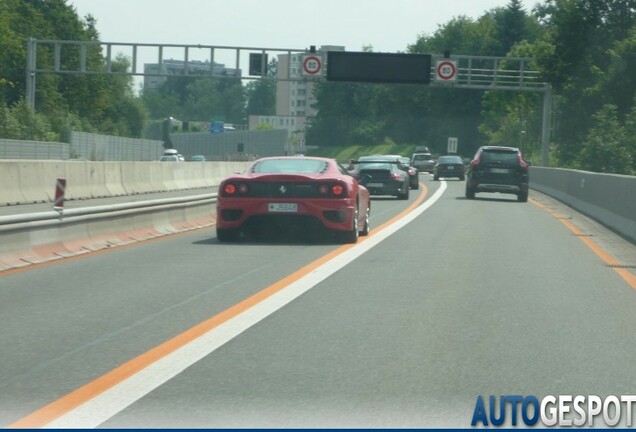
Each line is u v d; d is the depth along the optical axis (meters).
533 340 10.65
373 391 8.39
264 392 8.33
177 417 7.58
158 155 104.56
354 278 15.47
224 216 21.17
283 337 10.65
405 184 44.00
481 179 44.62
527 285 15.04
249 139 145.75
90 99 126.19
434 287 14.59
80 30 124.88
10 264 16.58
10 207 33.00
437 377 8.90
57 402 7.97
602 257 19.61
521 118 130.12
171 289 14.09
